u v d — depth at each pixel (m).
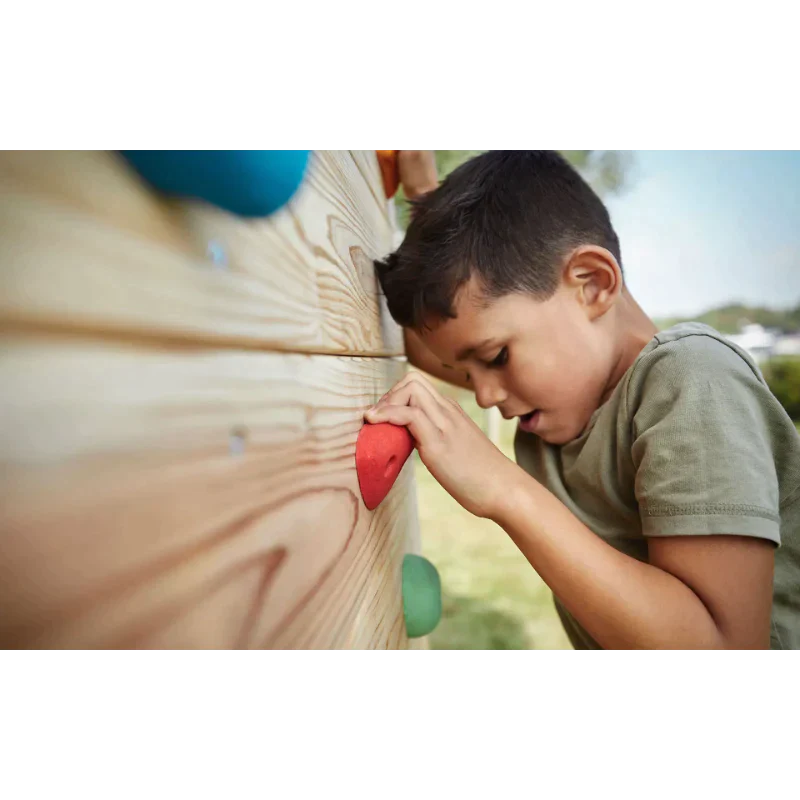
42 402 0.12
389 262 0.67
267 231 0.26
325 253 0.37
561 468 0.85
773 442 0.61
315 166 0.36
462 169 0.67
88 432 0.14
